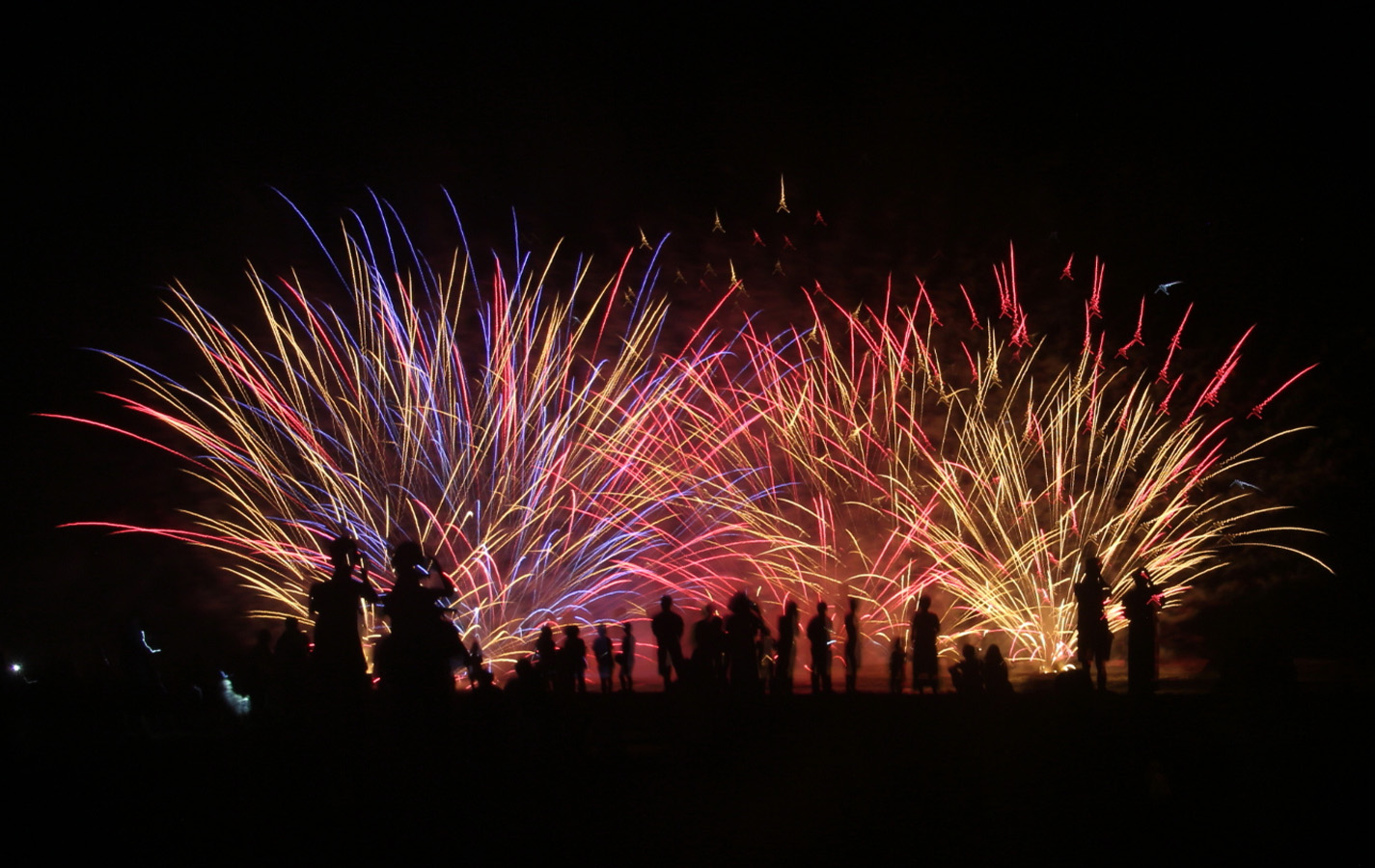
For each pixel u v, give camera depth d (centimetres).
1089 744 1218
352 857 785
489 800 953
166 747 1040
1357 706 1202
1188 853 963
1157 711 1259
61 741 1202
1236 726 1209
